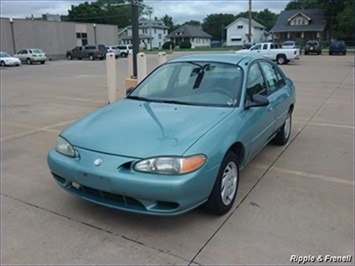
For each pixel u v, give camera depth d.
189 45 69.25
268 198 3.65
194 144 2.88
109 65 9.23
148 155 2.79
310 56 35.59
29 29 39.59
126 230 3.06
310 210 3.40
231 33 76.75
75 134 3.25
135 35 9.49
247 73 4.00
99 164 2.88
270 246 2.82
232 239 2.92
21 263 2.65
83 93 11.91
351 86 12.92
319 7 58.03
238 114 3.51
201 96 3.81
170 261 2.65
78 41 45.88
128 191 2.78
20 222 3.23
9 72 22.61
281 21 57.94
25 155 5.15
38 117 7.90
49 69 25.14
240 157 3.60
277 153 5.11
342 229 3.05
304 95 10.81
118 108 3.78
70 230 3.08
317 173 4.36
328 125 6.89
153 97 4.02
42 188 3.96
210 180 2.95
